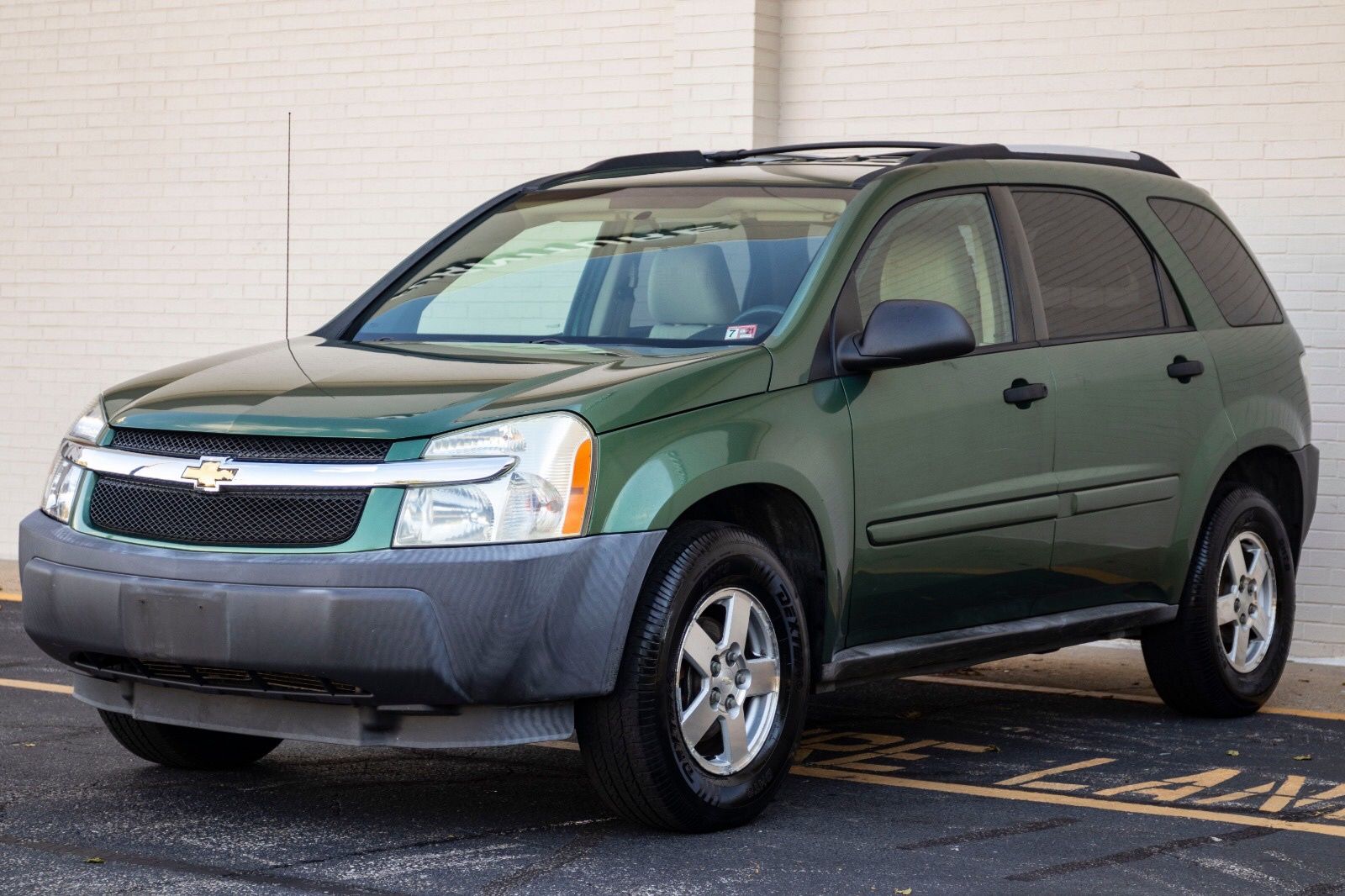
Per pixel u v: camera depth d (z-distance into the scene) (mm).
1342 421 8984
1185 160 9312
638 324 5559
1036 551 5957
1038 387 5914
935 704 7375
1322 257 9016
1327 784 5781
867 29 10078
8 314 12391
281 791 5414
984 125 9805
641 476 4660
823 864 4590
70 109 12195
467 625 4434
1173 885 4461
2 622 9266
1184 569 6727
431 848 4688
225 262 11766
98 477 4926
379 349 5531
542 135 10844
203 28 11797
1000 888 4395
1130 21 9422
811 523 5172
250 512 4598
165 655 4605
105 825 4914
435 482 4488
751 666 4980
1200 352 6773
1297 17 9039
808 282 5398
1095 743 6488
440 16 11102
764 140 10242
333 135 11430
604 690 4590
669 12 10469
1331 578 9008
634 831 4914
